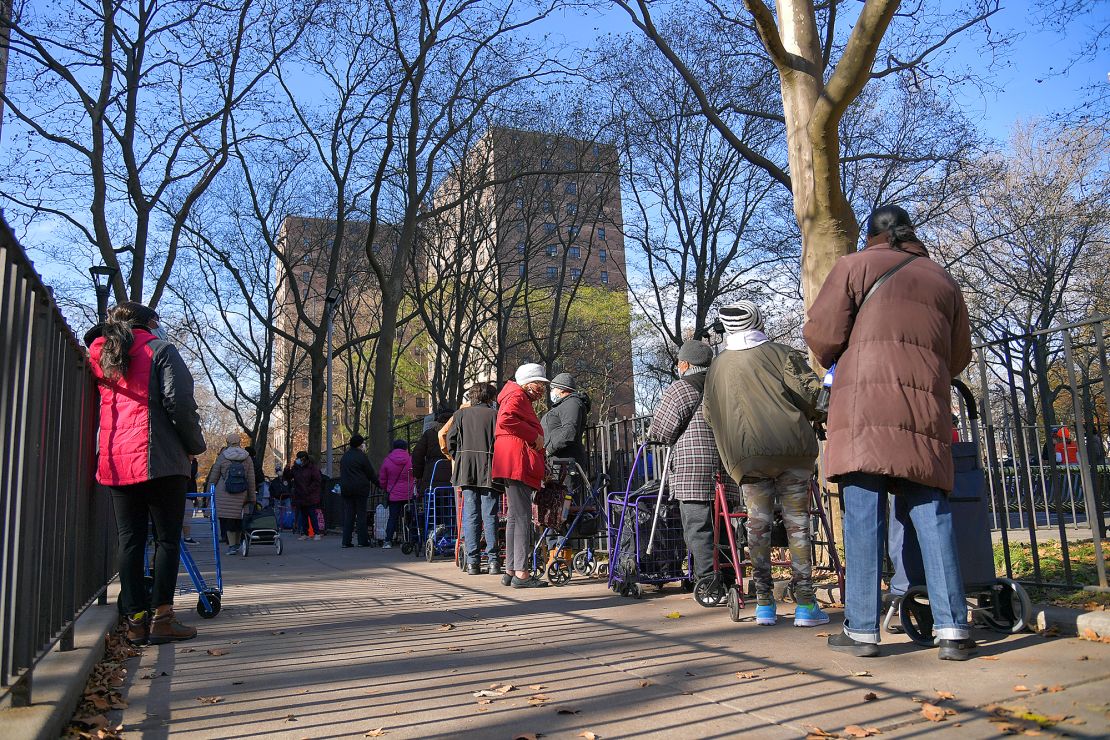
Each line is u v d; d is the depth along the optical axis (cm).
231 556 1291
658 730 302
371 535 1844
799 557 502
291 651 469
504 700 349
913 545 437
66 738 301
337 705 348
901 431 389
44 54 1691
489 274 4006
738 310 518
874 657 405
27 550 307
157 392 499
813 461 505
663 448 799
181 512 514
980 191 2556
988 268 2773
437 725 315
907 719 303
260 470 2045
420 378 4894
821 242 706
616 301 4400
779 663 400
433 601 675
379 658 442
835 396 411
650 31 1274
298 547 1534
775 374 502
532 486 761
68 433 417
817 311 422
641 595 674
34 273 319
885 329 402
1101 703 307
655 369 3328
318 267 3822
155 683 396
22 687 294
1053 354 1598
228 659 451
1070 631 425
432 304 3675
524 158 3078
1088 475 489
